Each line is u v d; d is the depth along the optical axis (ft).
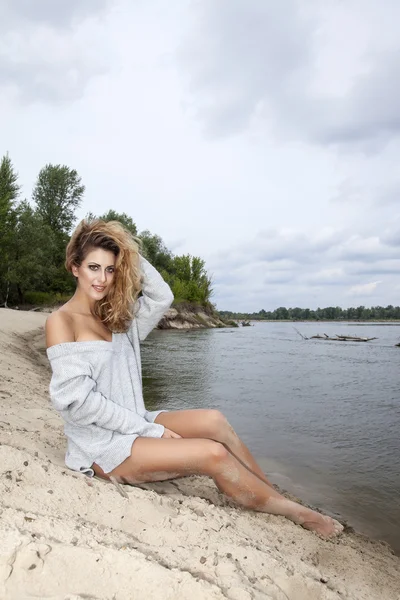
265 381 36.86
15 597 5.07
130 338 10.14
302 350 76.59
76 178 171.22
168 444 8.70
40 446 10.56
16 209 131.64
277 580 6.72
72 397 8.46
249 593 5.78
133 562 5.78
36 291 151.12
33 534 6.04
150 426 9.11
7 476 7.84
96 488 8.20
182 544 7.06
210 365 45.83
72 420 8.84
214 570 6.25
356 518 12.19
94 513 7.47
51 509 7.20
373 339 123.44
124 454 8.71
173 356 55.36
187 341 86.99
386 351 76.89
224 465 8.79
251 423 22.48
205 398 28.19
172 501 8.57
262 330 182.09
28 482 7.86
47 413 15.21
